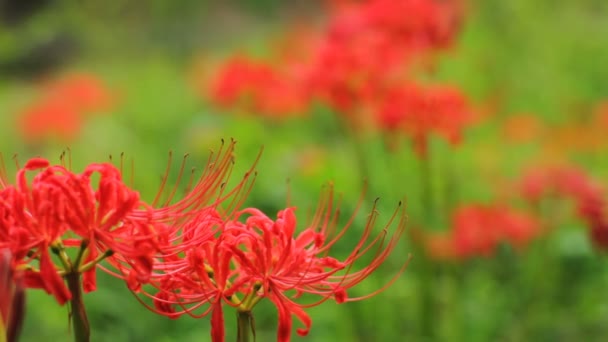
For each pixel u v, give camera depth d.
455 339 6.73
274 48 11.88
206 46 17.31
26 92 16.45
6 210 2.75
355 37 6.14
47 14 17.36
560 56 12.59
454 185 7.56
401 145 7.16
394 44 6.11
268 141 9.76
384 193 7.39
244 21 18.34
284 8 18.52
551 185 6.89
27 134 10.61
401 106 5.99
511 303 7.46
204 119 10.76
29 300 7.31
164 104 13.44
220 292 2.97
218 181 3.13
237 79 8.80
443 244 6.47
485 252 6.57
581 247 7.59
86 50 17.48
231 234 3.00
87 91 10.84
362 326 6.59
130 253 2.80
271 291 3.02
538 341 7.26
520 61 11.70
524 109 11.33
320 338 6.88
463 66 11.42
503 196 7.73
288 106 8.83
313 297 7.17
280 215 3.10
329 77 6.10
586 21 14.45
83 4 16.19
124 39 16.97
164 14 17.64
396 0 6.08
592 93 12.49
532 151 9.73
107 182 2.79
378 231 6.64
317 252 3.13
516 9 11.73
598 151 9.16
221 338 2.95
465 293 7.18
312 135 10.52
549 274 7.55
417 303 6.63
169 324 7.24
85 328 2.82
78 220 2.76
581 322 7.34
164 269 2.96
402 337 6.68
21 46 18.09
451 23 6.15
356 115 6.40
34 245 2.74
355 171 8.02
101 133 11.34
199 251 2.95
